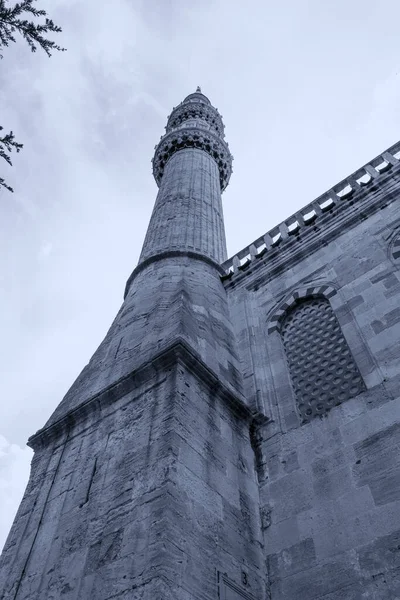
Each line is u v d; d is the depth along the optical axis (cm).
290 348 1370
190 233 2072
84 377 1361
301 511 934
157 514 775
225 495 923
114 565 757
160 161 3153
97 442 1040
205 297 1589
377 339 1145
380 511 836
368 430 976
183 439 909
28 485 1091
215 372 1205
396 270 1287
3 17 873
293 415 1145
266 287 1652
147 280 1698
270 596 845
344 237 1548
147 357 1173
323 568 826
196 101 3838
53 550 878
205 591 730
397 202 1497
